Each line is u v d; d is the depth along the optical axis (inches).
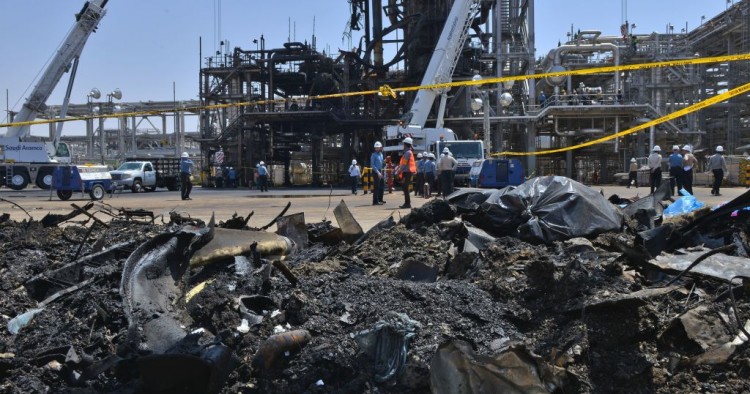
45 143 1392.7
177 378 122.4
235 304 157.3
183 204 733.9
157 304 159.6
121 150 2763.3
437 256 234.1
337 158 2015.3
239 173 1752.0
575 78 1854.1
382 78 1744.6
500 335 141.0
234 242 207.9
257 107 1752.0
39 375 132.3
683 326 135.7
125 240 282.7
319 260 227.3
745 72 1606.8
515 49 1702.8
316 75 1717.5
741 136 1812.3
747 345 130.1
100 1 1408.7
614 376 123.6
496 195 280.2
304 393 122.8
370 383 124.3
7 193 1198.3
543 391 113.0
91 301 169.0
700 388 121.8
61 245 278.2
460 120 1519.4
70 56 1406.3
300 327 144.9
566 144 1734.7
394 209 594.6
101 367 127.9
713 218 221.9
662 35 1813.5
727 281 165.0
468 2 1362.0
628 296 137.3
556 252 220.4
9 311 175.2
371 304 157.0
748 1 1550.2
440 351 117.7
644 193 944.3
